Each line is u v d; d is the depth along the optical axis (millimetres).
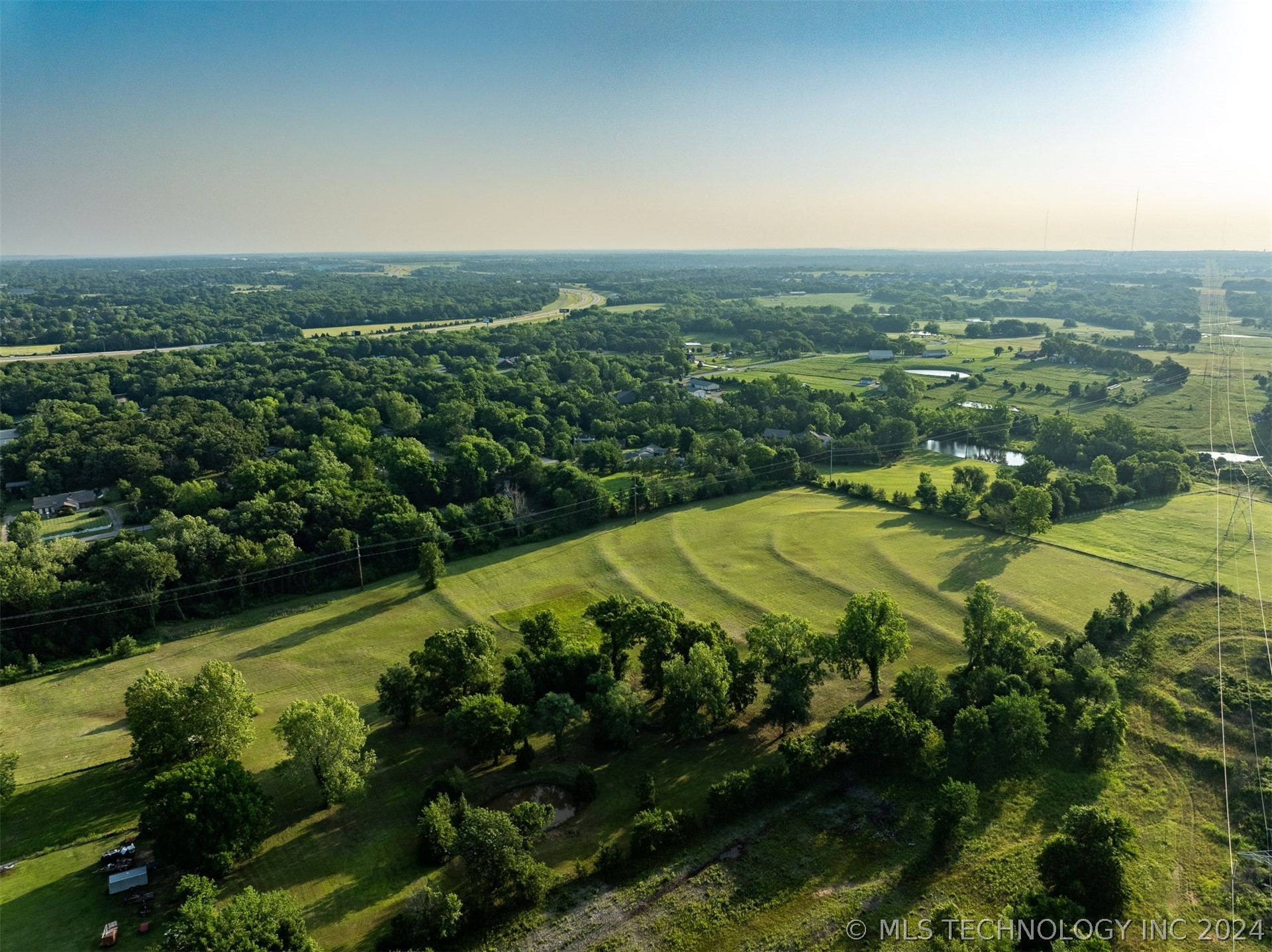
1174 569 118750
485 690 84375
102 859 65688
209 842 61969
